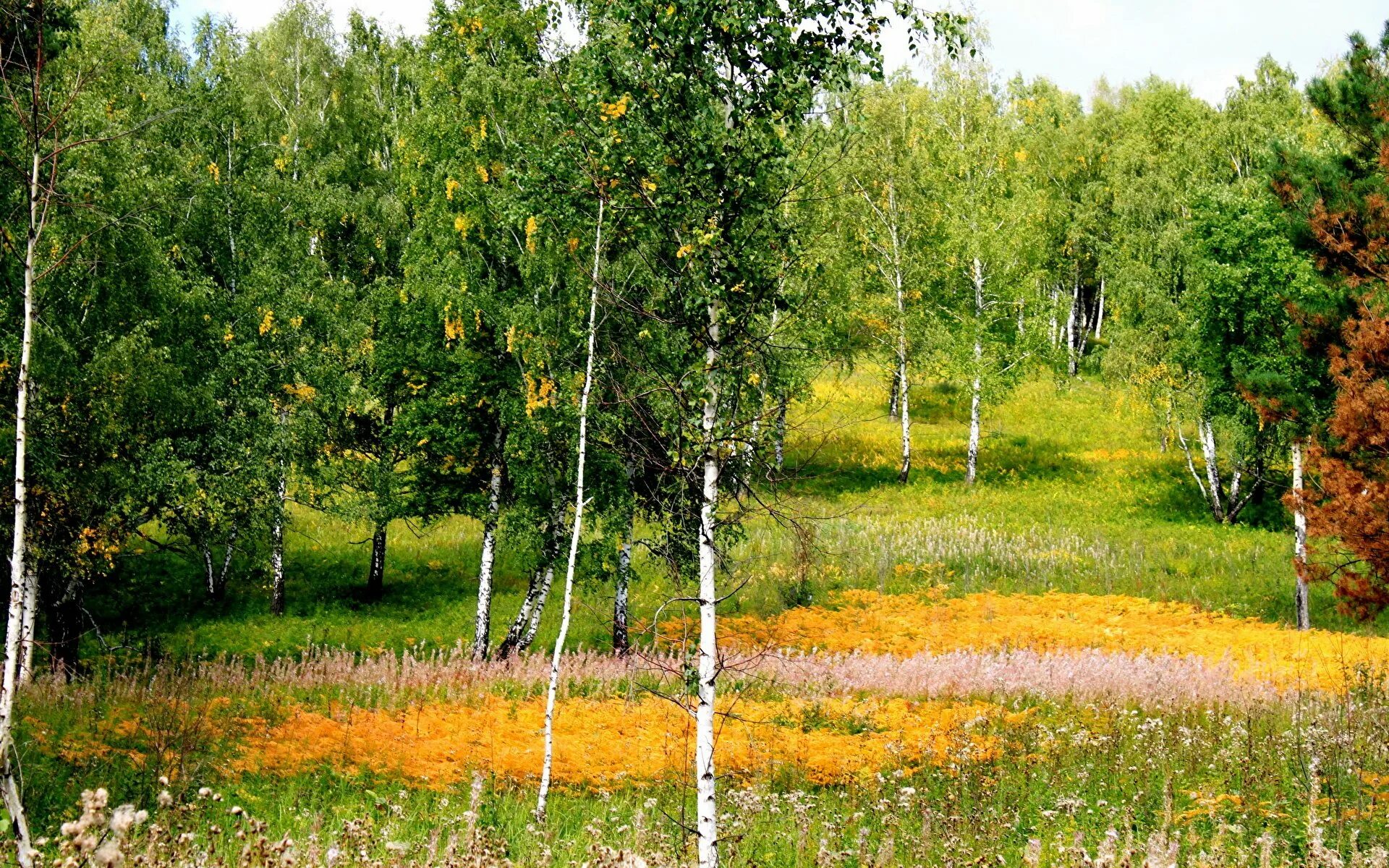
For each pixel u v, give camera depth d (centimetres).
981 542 3192
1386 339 1595
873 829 1098
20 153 1416
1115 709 1614
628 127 927
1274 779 1103
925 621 2550
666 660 2167
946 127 4762
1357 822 932
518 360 2073
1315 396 2023
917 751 1446
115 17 3041
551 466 2183
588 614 2716
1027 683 1795
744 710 1702
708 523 857
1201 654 2119
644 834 952
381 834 867
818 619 2552
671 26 896
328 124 4019
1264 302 2883
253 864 563
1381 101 1861
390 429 2717
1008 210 4303
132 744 1301
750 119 929
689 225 907
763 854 997
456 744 1476
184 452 2030
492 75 1970
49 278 1652
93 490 1736
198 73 3294
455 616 2753
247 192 2638
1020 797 1173
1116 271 4209
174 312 2034
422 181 2138
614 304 1095
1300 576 1705
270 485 2258
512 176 1120
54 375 1650
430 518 2848
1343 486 1603
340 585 2941
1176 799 1106
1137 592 2869
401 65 4538
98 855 360
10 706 634
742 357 884
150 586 2808
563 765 1396
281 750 1348
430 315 2320
